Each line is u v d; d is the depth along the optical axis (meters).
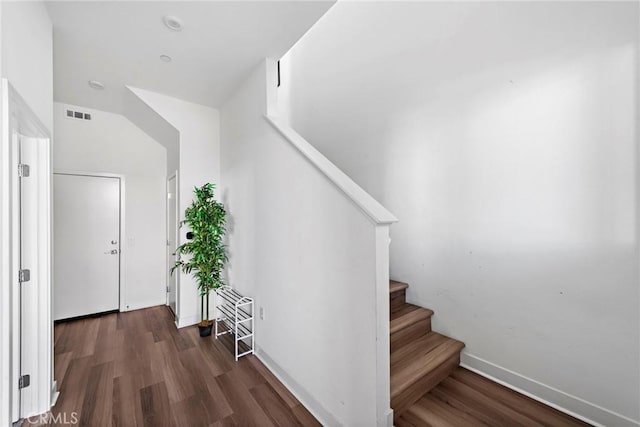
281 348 2.14
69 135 3.44
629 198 1.41
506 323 1.88
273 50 2.33
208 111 3.39
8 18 1.28
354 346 1.50
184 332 3.03
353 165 3.00
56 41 2.16
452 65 2.13
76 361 2.39
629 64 1.40
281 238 2.16
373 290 1.40
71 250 3.45
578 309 1.59
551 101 1.65
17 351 1.61
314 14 1.92
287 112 4.09
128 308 3.78
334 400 1.63
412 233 2.43
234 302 2.87
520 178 1.78
